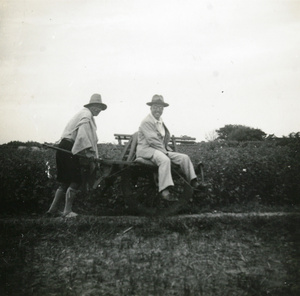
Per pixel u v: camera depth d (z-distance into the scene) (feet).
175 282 14.66
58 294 14.08
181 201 24.25
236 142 46.47
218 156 29.96
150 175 25.29
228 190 28.27
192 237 19.90
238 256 17.35
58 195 24.71
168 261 16.69
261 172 28.68
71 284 14.74
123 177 24.23
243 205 27.81
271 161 29.37
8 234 20.49
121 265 16.40
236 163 28.60
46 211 26.94
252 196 28.81
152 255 17.34
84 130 24.03
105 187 25.55
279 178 28.94
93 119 25.23
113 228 21.17
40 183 27.02
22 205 26.99
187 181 24.32
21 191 26.71
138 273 15.55
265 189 29.17
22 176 26.76
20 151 31.81
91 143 24.31
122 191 24.26
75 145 23.79
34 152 31.35
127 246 18.78
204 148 36.76
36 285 14.87
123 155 25.45
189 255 17.48
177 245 18.80
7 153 29.68
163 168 23.32
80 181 24.38
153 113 25.25
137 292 13.93
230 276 15.23
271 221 22.02
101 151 31.04
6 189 26.50
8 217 24.99
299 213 23.93
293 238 19.58
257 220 22.07
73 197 24.26
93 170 25.12
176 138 27.68
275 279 14.88
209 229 21.36
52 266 16.65
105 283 14.78
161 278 14.87
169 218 22.43
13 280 15.34
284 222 21.74
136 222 21.81
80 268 16.30
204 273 15.47
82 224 21.57
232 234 20.38
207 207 27.12
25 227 21.21
